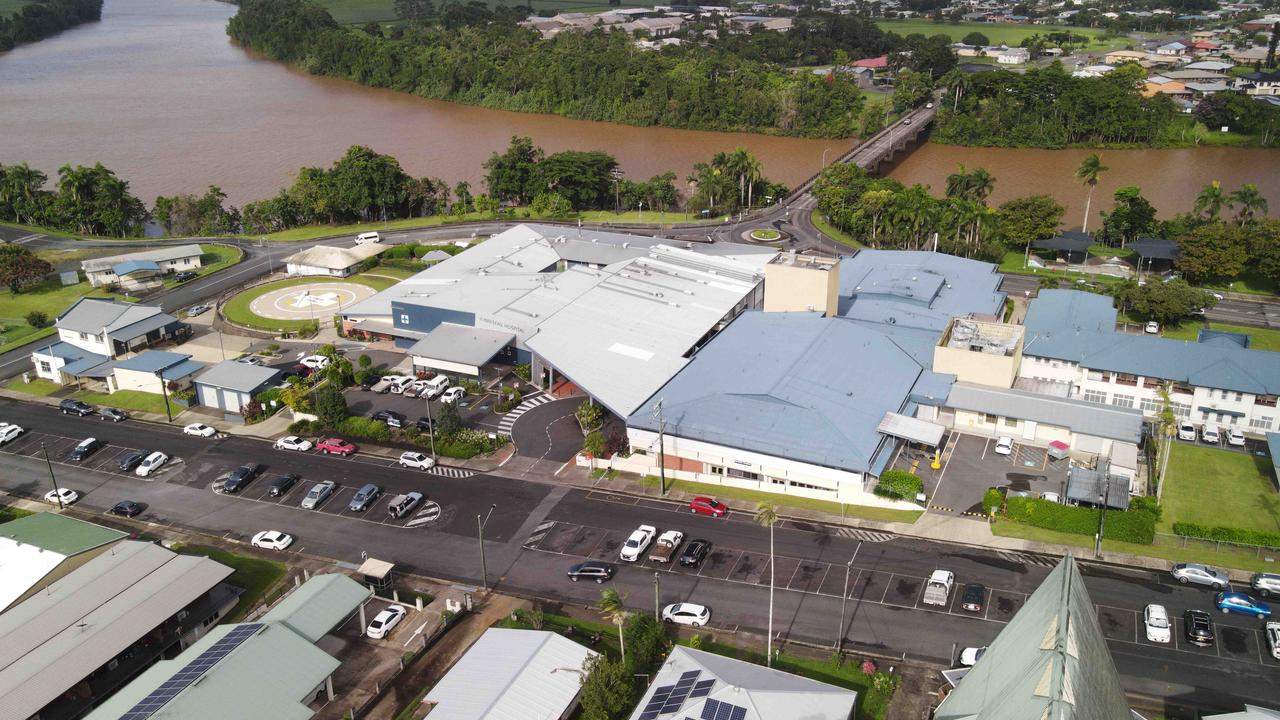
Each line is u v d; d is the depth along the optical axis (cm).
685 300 16488
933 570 10481
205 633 9888
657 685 8350
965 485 12131
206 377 15012
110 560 10338
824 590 10206
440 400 14875
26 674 8631
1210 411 13738
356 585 9862
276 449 13662
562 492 12325
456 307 16588
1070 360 14488
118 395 15562
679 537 11100
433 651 9519
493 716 8188
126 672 9125
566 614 9981
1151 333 17350
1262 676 8800
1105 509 10894
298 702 8250
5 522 11844
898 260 18962
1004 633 7481
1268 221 19925
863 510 11688
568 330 15412
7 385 16112
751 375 13438
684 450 12456
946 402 13362
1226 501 11900
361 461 13250
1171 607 9781
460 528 11600
